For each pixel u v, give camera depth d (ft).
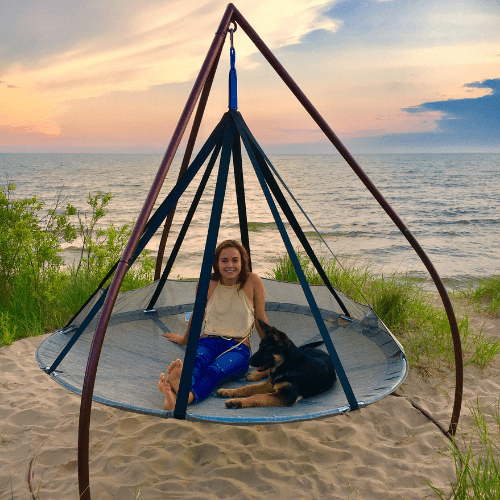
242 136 10.49
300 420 7.82
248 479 9.51
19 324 18.53
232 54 10.29
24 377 14.29
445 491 9.00
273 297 16.48
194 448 10.51
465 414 12.25
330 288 14.48
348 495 8.58
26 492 8.99
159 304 15.69
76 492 8.98
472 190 143.64
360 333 13.43
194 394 9.43
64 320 19.34
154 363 12.19
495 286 24.40
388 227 67.51
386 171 286.25
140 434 11.12
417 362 15.52
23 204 22.33
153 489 9.06
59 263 21.81
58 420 11.79
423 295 21.94
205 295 8.46
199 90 9.05
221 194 9.49
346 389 8.47
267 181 11.78
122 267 7.54
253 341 14.34
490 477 8.63
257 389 9.98
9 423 11.58
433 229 65.77
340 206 100.78
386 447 10.79
